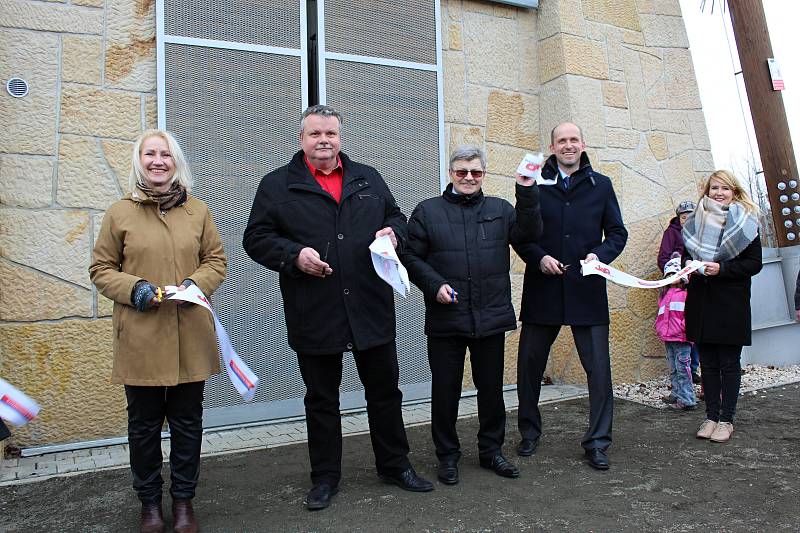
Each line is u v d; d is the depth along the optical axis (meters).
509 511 3.11
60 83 4.29
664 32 6.36
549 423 4.68
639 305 5.91
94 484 3.59
